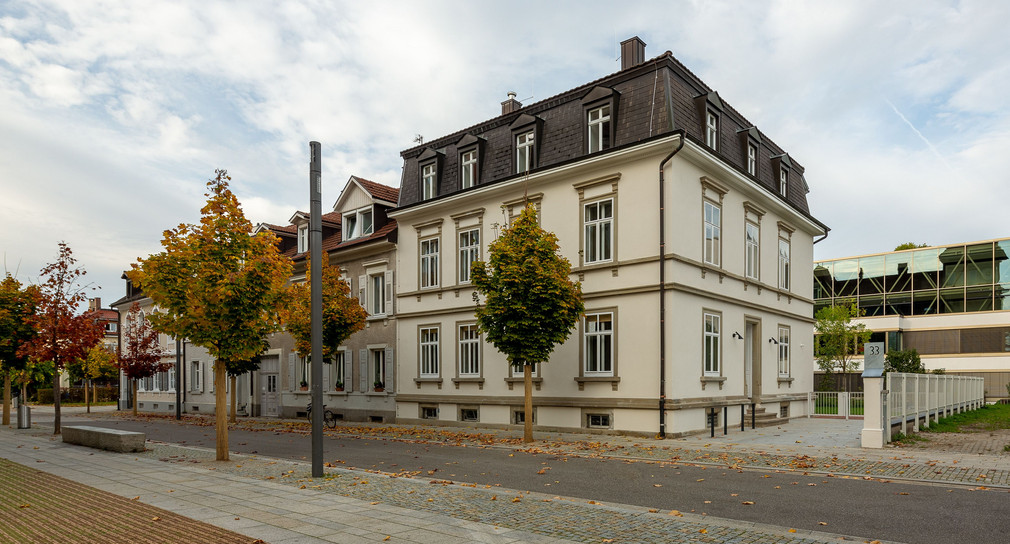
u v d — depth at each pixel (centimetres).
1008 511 881
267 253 1538
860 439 1758
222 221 1469
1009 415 2555
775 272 2623
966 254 5903
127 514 870
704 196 2111
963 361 5750
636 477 1212
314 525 791
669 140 1900
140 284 1490
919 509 897
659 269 1928
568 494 1049
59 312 2400
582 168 2123
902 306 6191
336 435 2230
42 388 6019
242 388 3647
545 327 1856
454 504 922
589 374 2084
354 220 3153
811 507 918
